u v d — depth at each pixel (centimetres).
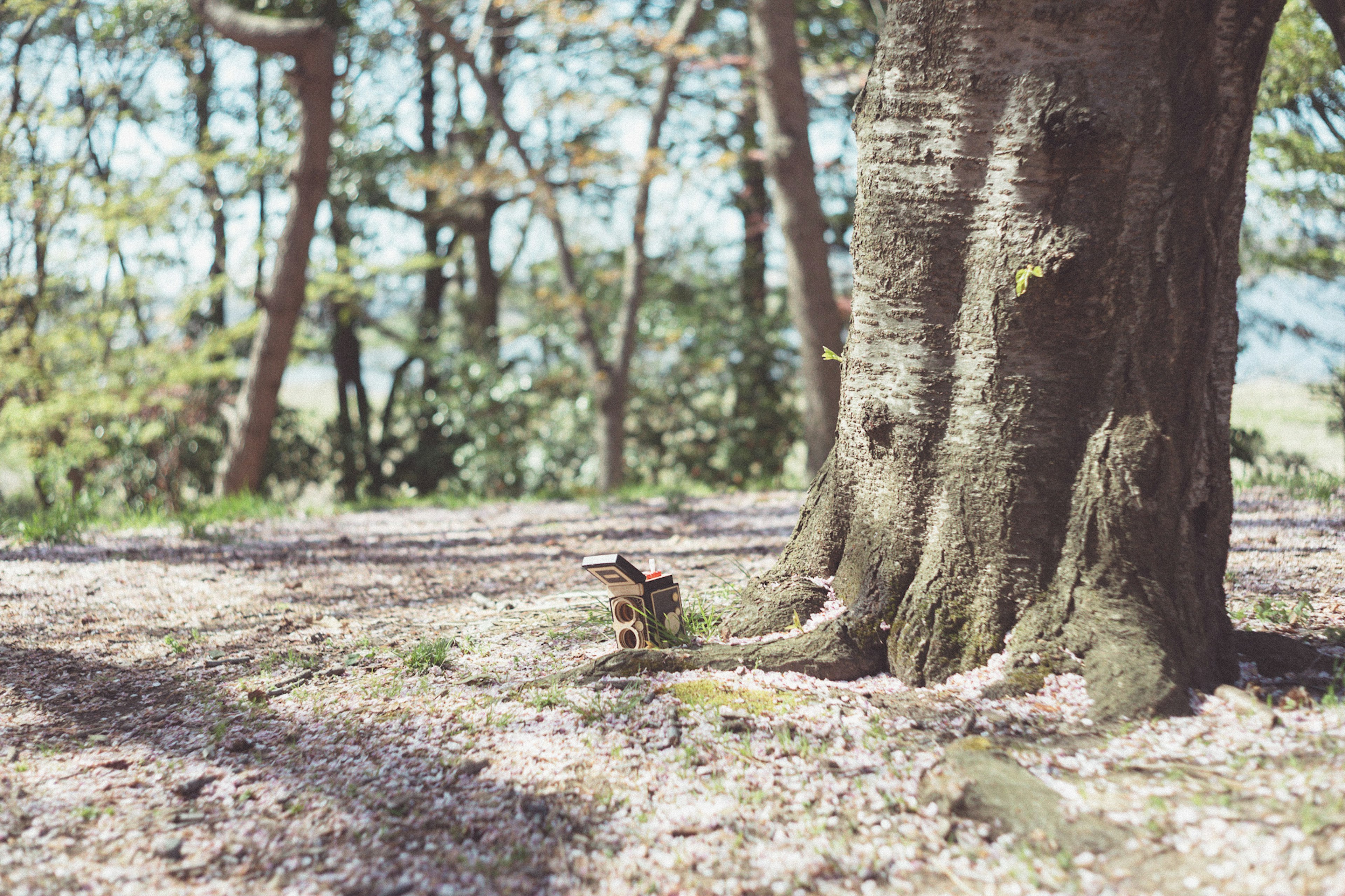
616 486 1145
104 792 255
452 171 1188
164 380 1103
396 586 510
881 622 311
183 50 1302
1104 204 279
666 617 343
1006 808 221
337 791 252
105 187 1123
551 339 1333
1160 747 242
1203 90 276
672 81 1129
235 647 389
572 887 206
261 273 1334
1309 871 181
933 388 307
